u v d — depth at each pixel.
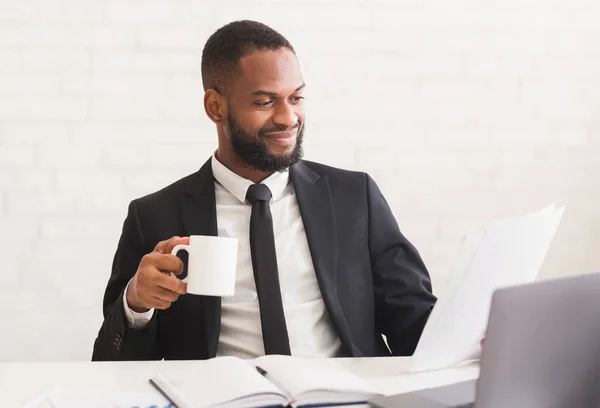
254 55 1.52
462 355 1.28
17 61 2.45
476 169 2.61
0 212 2.45
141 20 2.48
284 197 1.61
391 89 2.56
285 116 1.51
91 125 2.47
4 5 2.44
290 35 2.53
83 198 2.47
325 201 1.61
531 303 0.89
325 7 2.54
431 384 1.20
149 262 1.30
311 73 2.54
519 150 2.62
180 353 1.50
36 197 2.46
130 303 1.41
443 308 1.17
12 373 1.24
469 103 2.60
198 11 2.49
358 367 1.31
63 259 2.47
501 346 0.88
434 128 2.59
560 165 2.64
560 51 2.62
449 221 2.60
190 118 2.50
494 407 0.89
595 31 2.63
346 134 2.55
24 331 2.46
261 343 1.48
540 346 0.90
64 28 2.46
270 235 1.52
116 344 1.42
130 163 2.48
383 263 1.61
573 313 0.92
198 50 2.50
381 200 1.67
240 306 1.50
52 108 2.46
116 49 2.47
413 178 2.58
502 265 1.15
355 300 1.54
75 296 2.48
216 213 1.57
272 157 1.53
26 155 2.46
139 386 1.17
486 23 2.59
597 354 0.94
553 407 0.93
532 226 1.14
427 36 2.57
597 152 2.65
